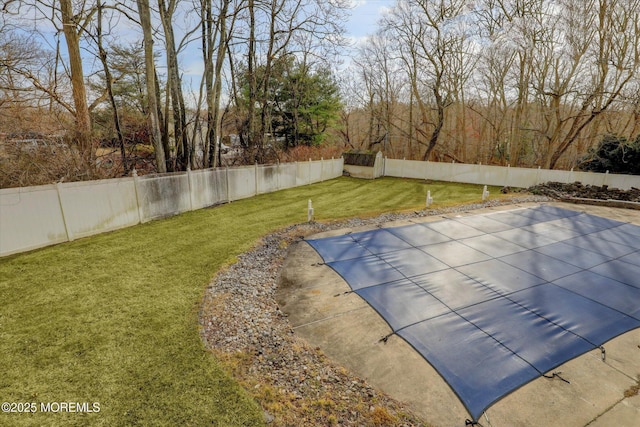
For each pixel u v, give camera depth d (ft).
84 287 19.51
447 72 85.25
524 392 12.73
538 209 41.86
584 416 11.69
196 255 24.82
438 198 48.88
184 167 47.14
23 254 23.61
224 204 42.27
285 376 13.11
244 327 16.28
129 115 55.83
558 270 24.00
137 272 21.70
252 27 55.98
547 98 77.71
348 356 14.58
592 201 45.01
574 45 65.62
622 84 58.44
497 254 26.89
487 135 99.04
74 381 12.30
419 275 22.80
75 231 26.81
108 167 39.47
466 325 17.02
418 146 102.89
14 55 34.83
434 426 11.17
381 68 97.50
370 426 10.96
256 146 58.34
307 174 60.64
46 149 31.60
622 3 61.57
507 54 77.56
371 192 53.42
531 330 16.72
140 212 32.07
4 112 32.58
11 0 32.78
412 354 14.76
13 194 22.95
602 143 58.54
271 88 80.59
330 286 21.16
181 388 12.17
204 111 59.47
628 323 17.57
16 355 13.58
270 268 23.65
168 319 16.53
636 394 12.73
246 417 11.04
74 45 36.22
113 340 14.76
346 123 107.24
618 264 25.21
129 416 10.87
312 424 10.91
